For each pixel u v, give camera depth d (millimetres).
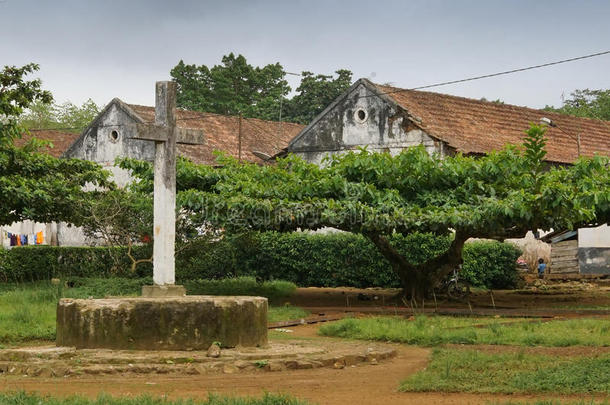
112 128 36844
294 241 28469
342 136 32719
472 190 20047
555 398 9031
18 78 24312
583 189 19109
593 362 10641
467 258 27281
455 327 15562
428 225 19234
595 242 31328
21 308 16125
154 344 11625
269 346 12633
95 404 8289
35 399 8539
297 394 9492
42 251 28453
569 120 38844
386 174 20547
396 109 31297
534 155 19625
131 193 26531
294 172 21828
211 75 57938
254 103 58938
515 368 10617
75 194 25516
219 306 11859
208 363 11109
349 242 27969
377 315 19047
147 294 12961
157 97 13148
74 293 20312
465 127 32875
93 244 28641
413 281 22031
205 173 21828
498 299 23375
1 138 24375
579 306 20938
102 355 11312
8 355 11492
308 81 57500
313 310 20219
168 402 8438
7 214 24844
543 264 31031
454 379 10008
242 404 8297
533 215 18547
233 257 28547
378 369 11383
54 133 46438
